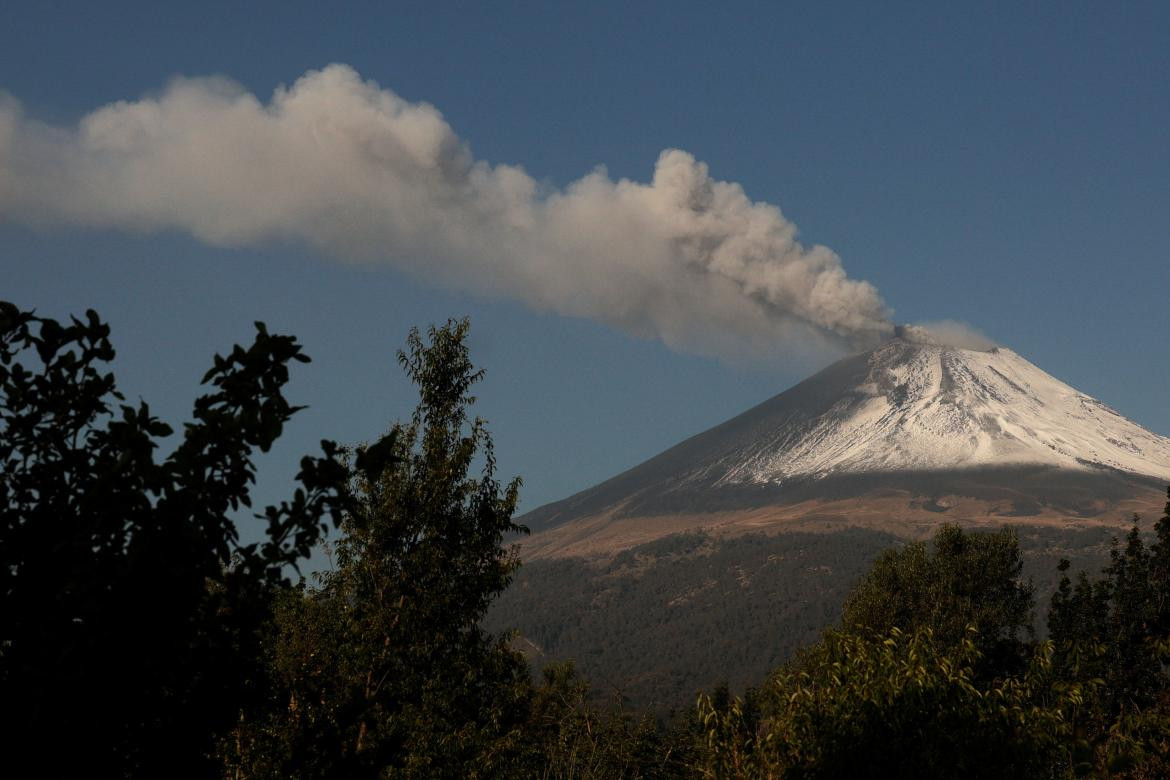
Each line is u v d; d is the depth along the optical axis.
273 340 6.45
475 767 23.59
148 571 5.76
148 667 5.82
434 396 26.70
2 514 5.94
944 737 13.38
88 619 5.68
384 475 24.52
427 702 22.98
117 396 6.62
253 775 13.77
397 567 24.69
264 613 6.42
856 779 13.56
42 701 5.49
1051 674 14.77
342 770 6.97
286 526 6.28
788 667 15.62
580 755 30.66
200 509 6.07
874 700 13.88
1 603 5.70
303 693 14.22
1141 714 14.26
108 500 5.86
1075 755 12.92
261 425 6.03
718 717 15.48
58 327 6.58
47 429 6.40
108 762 5.76
